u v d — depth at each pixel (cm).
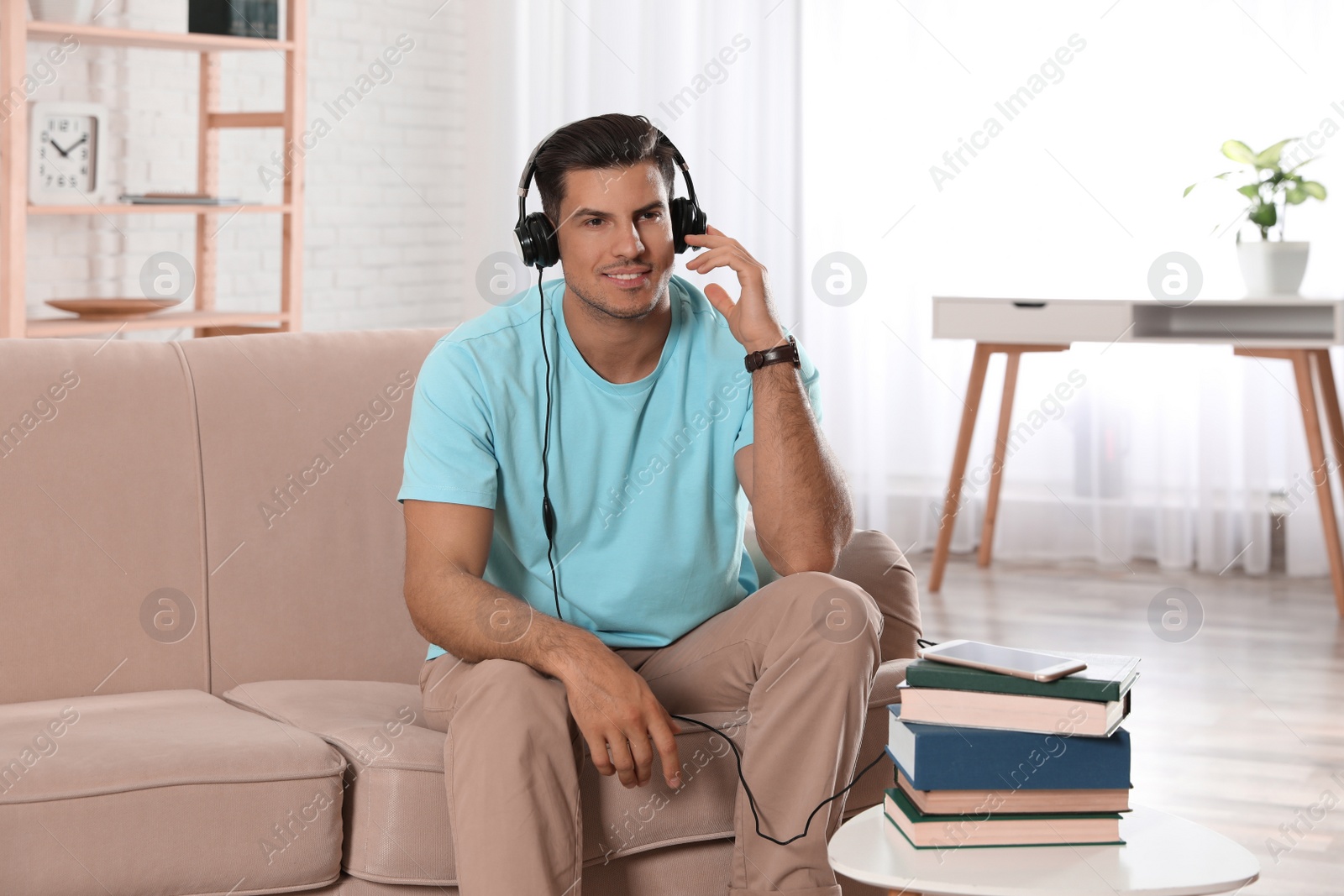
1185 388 418
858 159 449
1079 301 356
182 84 383
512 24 486
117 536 172
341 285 451
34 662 166
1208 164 408
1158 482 420
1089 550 435
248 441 182
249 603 179
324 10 436
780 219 459
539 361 161
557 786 134
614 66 475
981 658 127
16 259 311
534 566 162
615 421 162
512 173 490
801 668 140
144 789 133
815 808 139
